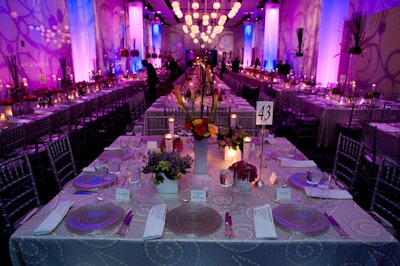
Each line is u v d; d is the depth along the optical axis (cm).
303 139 588
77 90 659
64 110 431
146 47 1825
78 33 871
